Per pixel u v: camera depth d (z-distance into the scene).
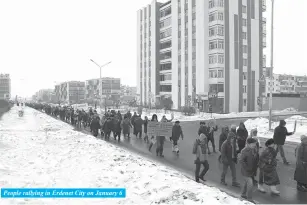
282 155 12.61
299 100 64.94
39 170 10.15
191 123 35.50
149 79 85.56
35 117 46.28
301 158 9.05
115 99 125.25
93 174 9.46
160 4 82.44
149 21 85.62
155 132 14.59
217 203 6.64
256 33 66.19
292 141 19.14
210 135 15.27
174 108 72.00
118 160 11.83
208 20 62.50
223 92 60.28
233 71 61.56
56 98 194.00
